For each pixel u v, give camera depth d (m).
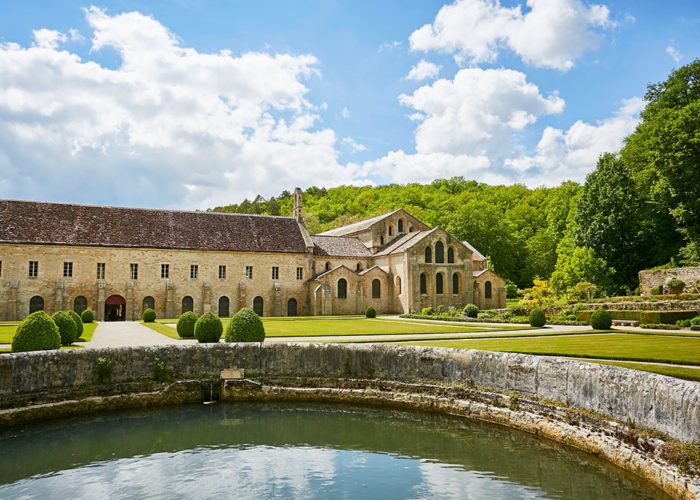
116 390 18.69
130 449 14.44
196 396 19.92
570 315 49.25
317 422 17.36
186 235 60.16
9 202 53.69
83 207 57.34
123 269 55.56
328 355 20.55
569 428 13.94
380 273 67.31
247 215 67.88
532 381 15.55
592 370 13.55
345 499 10.70
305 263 65.56
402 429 16.39
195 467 12.88
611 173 69.62
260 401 20.09
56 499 10.69
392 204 134.88
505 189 147.25
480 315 51.72
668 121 57.25
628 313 43.84
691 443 10.27
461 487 11.41
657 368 16.94
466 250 67.31
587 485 11.46
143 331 36.06
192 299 58.84
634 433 11.85
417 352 19.14
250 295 61.91
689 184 55.72
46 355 17.50
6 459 13.50
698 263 57.44
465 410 17.34
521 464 12.96
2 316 49.53
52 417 17.30
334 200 173.75
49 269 52.16
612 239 68.12
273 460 13.47
